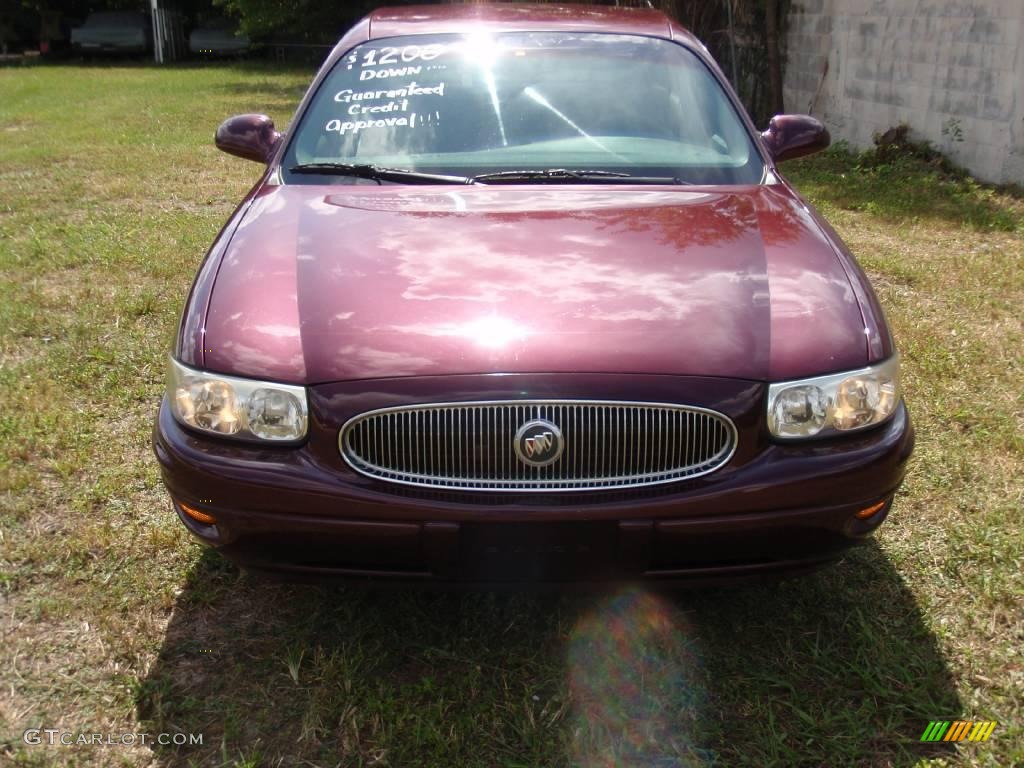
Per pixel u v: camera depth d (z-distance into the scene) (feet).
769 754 7.45
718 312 7.93
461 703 7.99
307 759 7.41
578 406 7.33
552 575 7.63
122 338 15.42
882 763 7.38
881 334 8.15
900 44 31.32
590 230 9.12
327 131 11.09
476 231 9.07
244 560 7.88
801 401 7.57
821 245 9.16
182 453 7.73
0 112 44.29
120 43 84.28
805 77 37.47
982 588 9.45
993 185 27.94
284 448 7.57
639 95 11.41
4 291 17.40
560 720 7.79
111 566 9.72
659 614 9.11
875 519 8.03
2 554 9.86
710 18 42.24
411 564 7.61
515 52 11.91
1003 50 27.17
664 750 7.49
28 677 8.18
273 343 7.71
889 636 8.77
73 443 12.16
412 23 12.58
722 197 10.07
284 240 9.01
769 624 8.94
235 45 84.74
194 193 26.45
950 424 12.89
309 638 8.74
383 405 7.36
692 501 7.38
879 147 31.24
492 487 7.40
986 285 18.79
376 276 8.31
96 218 23.24
